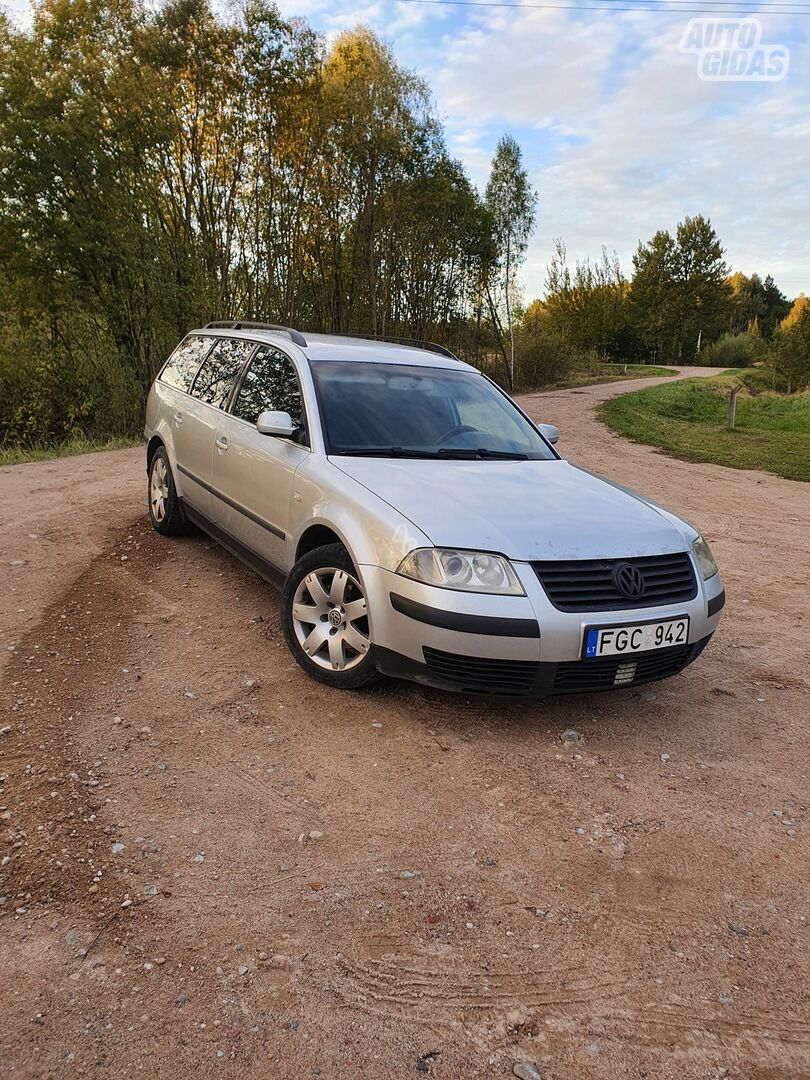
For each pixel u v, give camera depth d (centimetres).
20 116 1738
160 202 2069
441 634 323
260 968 212
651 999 212
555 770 326
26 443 1636
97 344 1788
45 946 214
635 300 9850
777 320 12075
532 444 482
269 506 436
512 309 4119
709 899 253
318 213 2753
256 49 2248
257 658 412
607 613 332
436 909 240
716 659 469
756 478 1316
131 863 250
